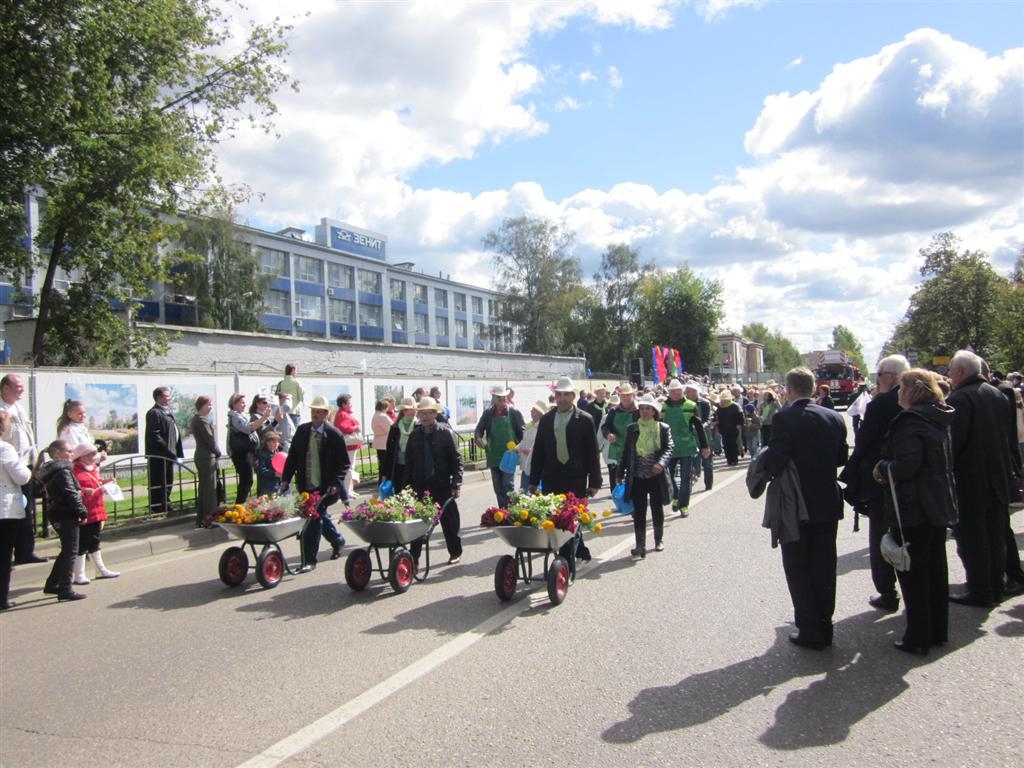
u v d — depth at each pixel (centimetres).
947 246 4506
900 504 479
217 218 4778
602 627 569
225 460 1773
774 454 502
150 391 1602
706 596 646
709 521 1037
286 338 2609
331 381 2131
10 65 1588
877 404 574
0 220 1811
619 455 1157
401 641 552
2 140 1642
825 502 497
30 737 408
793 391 522
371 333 7500
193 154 1973
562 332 6975
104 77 1705
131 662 534
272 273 5212
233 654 540
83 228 1856
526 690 446
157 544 988
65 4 1602
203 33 1923
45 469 743
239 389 1839
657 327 7625
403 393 2441
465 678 470
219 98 1978
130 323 2211
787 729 382
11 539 713
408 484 816
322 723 408
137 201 1880
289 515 753
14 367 1335
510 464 1059
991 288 4212
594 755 360
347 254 7200
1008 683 432
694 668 474
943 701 411
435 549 929
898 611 583
